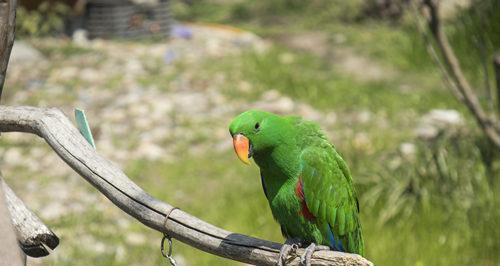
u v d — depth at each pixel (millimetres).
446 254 11031
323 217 6391
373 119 15875
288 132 5969
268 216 11992
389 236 11297
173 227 5090
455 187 12367
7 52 4910
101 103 16219
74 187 13039
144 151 14273
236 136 5750
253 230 11656
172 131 15102
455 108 16250
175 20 23312
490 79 17328
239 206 12305
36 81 17141
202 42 20422
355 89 17500
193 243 5109
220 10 24969
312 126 6285
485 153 12906
